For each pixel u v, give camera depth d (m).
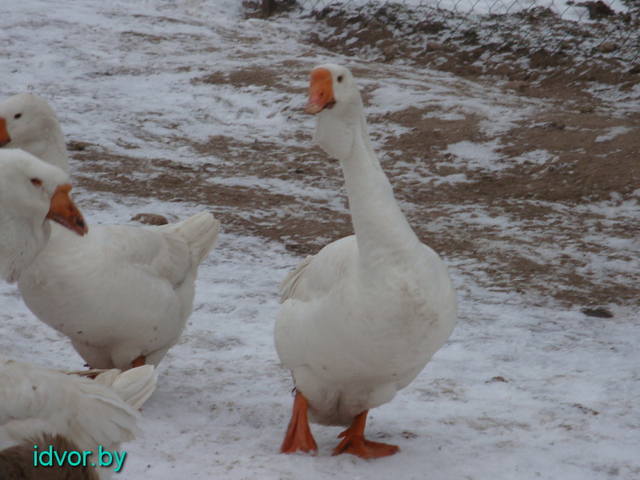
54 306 7.34
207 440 7.20
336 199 15.60
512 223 14.53
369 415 8.05
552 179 16.36
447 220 14.59
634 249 13.57
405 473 6.76
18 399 5.00
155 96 21.16
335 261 6.59
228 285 11.50
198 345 9.66
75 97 20.56
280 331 6.92
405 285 6.20
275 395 8.42
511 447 7.34
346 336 6.42
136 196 14.80
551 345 10.10
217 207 14.61
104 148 17.38
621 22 27.27
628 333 10.63
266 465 6.69
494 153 17.66
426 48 25.55
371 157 6.37
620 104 21.28
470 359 9.62
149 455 6.77
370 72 22.70
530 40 25.34
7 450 5.03
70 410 5.18
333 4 28.73
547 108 20.42
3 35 24.47
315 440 7.57
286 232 13.81
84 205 13.94
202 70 22.78
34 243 5.98
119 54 23.91
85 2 28.81
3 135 8.56
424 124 19.02
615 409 8.27
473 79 23.44
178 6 29.56
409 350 6.44
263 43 25.84
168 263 8.02
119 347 7.76
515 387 8.84
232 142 18.56
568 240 13.81
